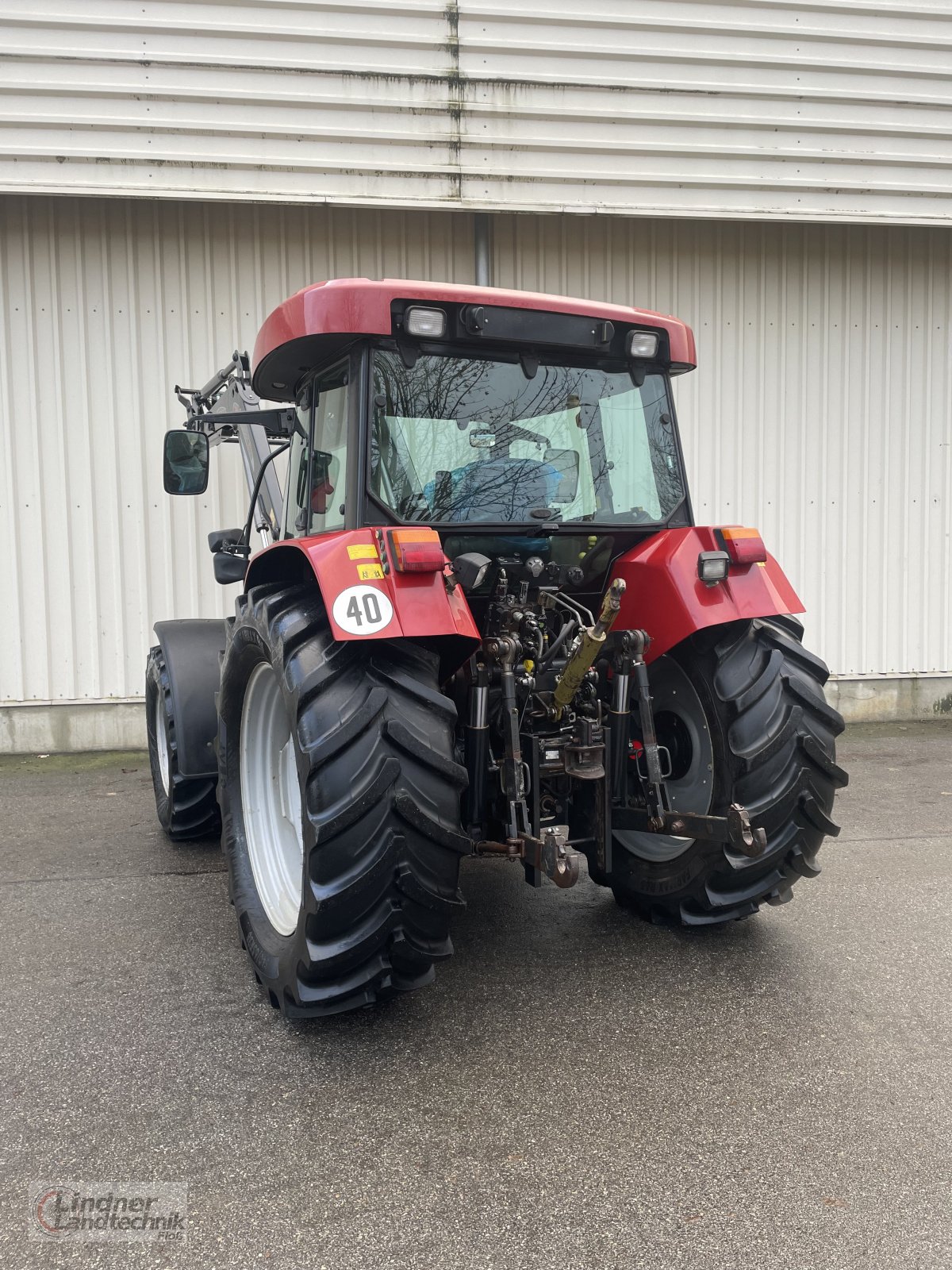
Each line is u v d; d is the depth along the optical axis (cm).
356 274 654
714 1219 183
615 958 308
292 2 594
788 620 320
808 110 662
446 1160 202
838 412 718
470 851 241
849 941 321
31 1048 251
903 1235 178
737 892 299
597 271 682
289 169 605
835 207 673
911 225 686
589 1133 212
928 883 379
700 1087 230
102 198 602
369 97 608
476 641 249
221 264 639
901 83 673
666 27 636
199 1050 250
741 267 698
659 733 319
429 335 262
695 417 701
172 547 644
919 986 287
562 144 631
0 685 631
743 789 280
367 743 230
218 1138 211
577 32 627
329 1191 192
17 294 617
